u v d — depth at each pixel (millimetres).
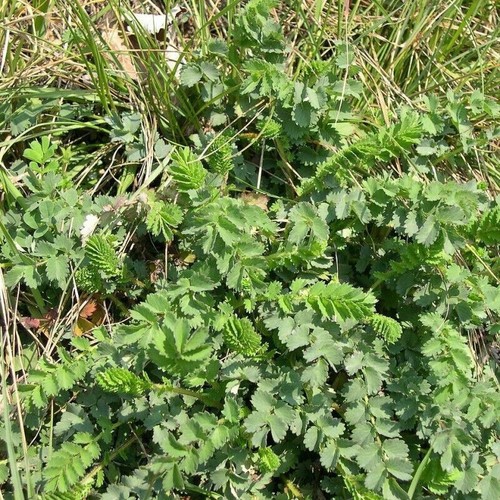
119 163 481
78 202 445
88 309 448
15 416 424
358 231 446
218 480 403
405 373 424
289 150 473
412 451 423
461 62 534
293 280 441
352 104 506
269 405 401
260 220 429
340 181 447
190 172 412
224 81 471
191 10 507
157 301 395
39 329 445
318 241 426
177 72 490
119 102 484
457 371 400
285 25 512
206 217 404
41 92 468
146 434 429
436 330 413
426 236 414
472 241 454
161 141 471
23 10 490
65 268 430
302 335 405
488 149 517
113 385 377
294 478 430
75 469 393
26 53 491
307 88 448
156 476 387
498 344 471
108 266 426
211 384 410
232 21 496
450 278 421
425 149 477
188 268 451
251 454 406
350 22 520
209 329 417
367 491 395
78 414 414
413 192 424
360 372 432
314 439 402
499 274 460
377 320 414
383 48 525
